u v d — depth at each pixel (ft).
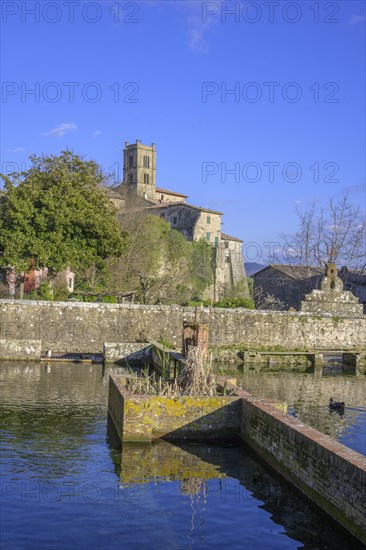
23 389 70.18
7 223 128.98
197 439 46.93
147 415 46.24
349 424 57.67
